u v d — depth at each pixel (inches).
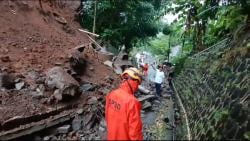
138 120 176.7
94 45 585.3
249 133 208.4
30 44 431.8
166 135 282.0
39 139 277.4
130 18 792.9
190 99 384.5
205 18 513.3
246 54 290.4
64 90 328.8
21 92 323.9
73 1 679.7
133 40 847.7
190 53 692.1
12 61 372.5
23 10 502.3
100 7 720.3
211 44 545.0
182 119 337.4
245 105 228.4
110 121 186.2
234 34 364.2
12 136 261.1
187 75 526.0
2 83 321.1
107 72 482.6
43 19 527.8
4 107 292.7
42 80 349.7
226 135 216.8
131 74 187.2
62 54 442.3
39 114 295.0
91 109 335.3
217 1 429.4
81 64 435.5
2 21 445.4
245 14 368.5
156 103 475.5
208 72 380.5
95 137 301.3
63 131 296.4
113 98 187.5
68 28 571.8
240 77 270.2
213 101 289.7
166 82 713.6
